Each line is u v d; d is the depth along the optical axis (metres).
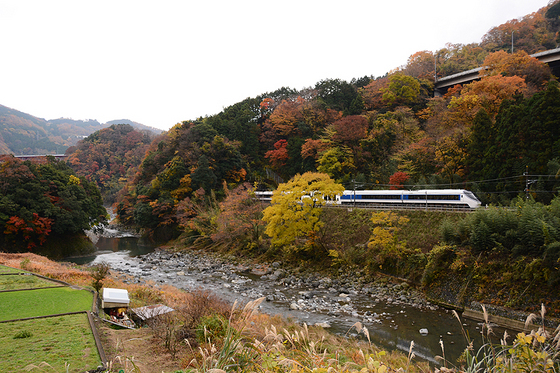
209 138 66.25
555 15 75.50
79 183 55.81
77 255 46.34
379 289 27.22
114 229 73.69
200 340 10.11
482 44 82.88
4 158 46.94
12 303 15.96
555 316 18.14
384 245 29.36
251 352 4.84
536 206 23.55
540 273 19.69
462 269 23.83
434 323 20.08
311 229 34.97
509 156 33.25
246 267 37.31
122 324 14.84
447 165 39.81
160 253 48.12
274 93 89.94
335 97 78.56
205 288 28.22
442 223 28.81
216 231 47.75
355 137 55.59
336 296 26.16
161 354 10.64
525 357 4.14
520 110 33.53
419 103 65.19
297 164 66.38
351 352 11.80
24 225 41.31
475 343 17.02
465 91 50.19
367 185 48.88
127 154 124.75
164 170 60.66
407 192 37.53
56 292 18.23
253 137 74.25
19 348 10.62
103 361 9.70
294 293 27.06
